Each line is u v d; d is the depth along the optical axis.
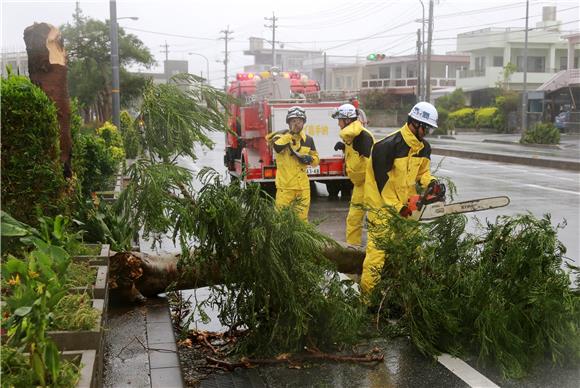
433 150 32.59
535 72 60.59
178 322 6.32
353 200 8.59
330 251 6.50
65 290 3.73
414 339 5.25
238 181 5.15
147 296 6.13
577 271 5.50
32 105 5.73
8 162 5.73
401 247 5.45
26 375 3.06
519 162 25.62
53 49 6.80
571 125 46.00
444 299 5.28
